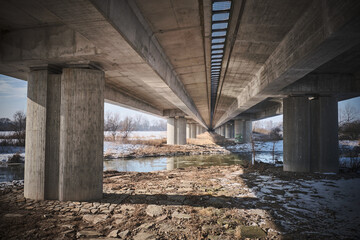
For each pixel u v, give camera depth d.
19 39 7.63
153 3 6.21
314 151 13.65
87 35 5.58
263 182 10.77
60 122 7.91
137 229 5.59
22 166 19.64
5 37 7.72
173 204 7.49
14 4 5.86
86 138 7.88
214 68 13.28
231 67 12.82
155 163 22.88
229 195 8.53
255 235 5.25
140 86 18.88
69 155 7.77
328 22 5.39
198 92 20.89
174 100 16.98
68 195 7.78
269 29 7.95
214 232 5.43
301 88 12.89
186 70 13.22
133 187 9.89
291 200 7.89
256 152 34.91
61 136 7.83
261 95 14.41
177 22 7.36
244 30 8.06
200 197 8.27
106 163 22.86
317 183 10.52
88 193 7.88
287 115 13.92
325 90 12.78
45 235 5.23
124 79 16.00
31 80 8.23
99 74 8.09
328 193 8.75
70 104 7.83
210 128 110.81
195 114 31.28
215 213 6.65
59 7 4.29
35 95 8.16
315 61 7.37
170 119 41.91
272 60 10.30
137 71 8.92
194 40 8.90
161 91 13.34
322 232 5.41
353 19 4.51
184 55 10.62
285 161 13.91
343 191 9.05
